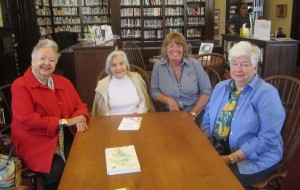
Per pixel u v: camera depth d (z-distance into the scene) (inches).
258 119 67.7
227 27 290.8
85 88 168.6
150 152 59.0
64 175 51.6
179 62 100.9
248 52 67.1
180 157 56.6
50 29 346.3
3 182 65.7
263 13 362.6
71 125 76.3
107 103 93.0
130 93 94.0
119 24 290.0
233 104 72.8
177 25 301.9
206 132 79.4
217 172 51.1
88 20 348.5
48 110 78.5
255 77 69.9
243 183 66.9
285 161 71.1
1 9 215.8
